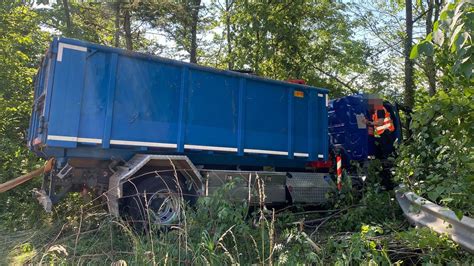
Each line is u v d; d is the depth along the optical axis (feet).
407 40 49.37
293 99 26.48
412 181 18.26
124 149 20.47
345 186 24.63
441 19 9.53
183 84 22.00
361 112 30.14
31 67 37.88
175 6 53.42
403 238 14.24
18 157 29.01
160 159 20.33
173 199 19.88
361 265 12.86
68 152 19.35
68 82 18.88
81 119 19.11
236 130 23.86
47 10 42.83
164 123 21.42
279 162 26.55
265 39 49.19
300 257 14.19
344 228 21.20
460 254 13.53
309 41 53.67
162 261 13.60
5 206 25.90
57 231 20.30
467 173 13.75
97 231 17.46
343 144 30.45
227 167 24.75
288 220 21.29
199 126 22.52
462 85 12.53
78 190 21.50
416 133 18.67
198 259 13.65
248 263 14.15
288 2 50.55
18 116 33.71
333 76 55.72
